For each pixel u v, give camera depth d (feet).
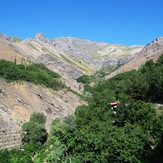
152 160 91.04
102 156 82.02
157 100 183.01
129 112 122.21
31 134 164.86
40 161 95.81
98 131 109.91
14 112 214.28
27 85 279.49
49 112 258.37
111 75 574.97
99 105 162.50
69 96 330.34
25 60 521.24
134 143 87.10
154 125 103.14
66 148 83.10
